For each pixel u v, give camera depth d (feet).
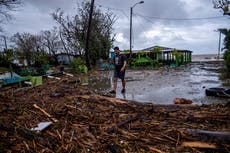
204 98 23.26
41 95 24.47
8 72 44.65
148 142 10.93
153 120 14.26
